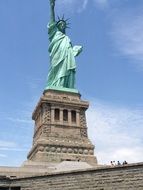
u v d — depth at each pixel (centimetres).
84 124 12094
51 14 13775
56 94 12219
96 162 11281
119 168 5338
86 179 5566
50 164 9538
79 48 13425
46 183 5888
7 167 7988
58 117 11881
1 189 6116
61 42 13212
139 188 5088
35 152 11150
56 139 11356
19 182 6138
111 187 5322
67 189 5669
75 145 11319
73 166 8262
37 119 12756
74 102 12175
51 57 13175
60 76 12662
